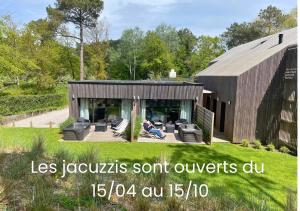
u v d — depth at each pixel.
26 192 4.55
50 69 32.25
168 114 19.86
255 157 13.23
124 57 54.41
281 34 17.98
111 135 17.08
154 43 50.03
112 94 19.23
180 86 19.20
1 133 16.17
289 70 15.41
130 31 54.19
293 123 14.61
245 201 5.21
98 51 42.00
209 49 54.66
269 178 10.18
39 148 7.24
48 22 35.53
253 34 57.81
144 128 17.36
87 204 4.47
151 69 50.47
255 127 16.27
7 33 24.20
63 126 17.14
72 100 19.16
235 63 21.00
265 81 16.05
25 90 29.73
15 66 22.41
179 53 57.16
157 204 4.64
